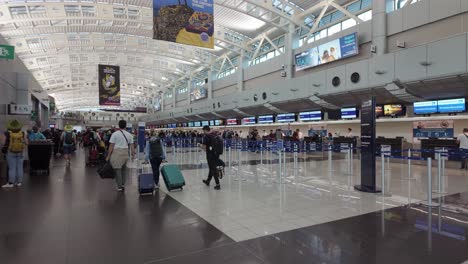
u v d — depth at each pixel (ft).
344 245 10.69
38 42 79.20
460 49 32.37
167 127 155.22
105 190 20.71
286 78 61.57
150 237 11.56
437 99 39.88
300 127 74.43
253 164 37.01
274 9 54.08
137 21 61.72
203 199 18.12
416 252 10.03
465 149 28.81
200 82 118.52
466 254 9.84
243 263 9.28
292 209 15.74
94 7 59.31
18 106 32.24
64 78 134.41
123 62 108.47
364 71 43.83
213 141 21.59
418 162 37.55
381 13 42.50
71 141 37.40
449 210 15.26
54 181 24.21
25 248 10.43
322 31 60.03
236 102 79.66
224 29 71.56
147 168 32.89
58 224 13.12
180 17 35.06
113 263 9.29
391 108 45.85
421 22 38.22
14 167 22.02
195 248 10.48
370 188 20.34
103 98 72.08
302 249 10.35
